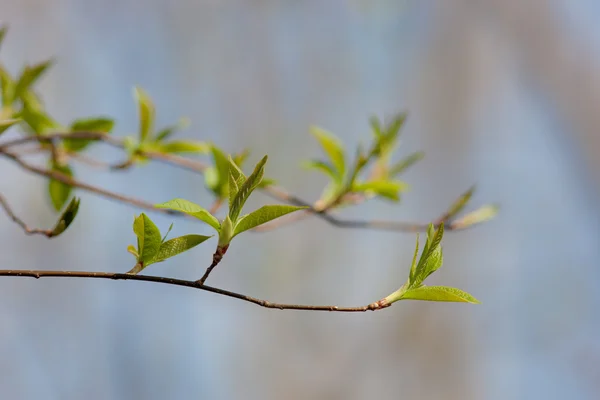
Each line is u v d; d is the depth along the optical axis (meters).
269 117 6.20
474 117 6.48
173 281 1.13
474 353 6.53
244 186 1.16
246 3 6.23
